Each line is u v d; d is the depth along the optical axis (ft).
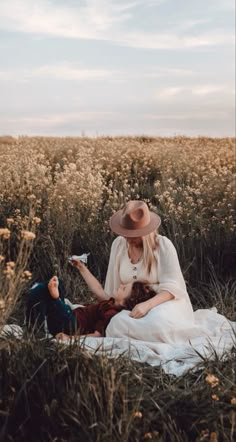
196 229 29.30
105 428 13.02
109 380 13.71
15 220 28.84
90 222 29.66
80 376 14.16
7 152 50.49
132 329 18.47
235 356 16.65
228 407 13.80
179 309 19.39
